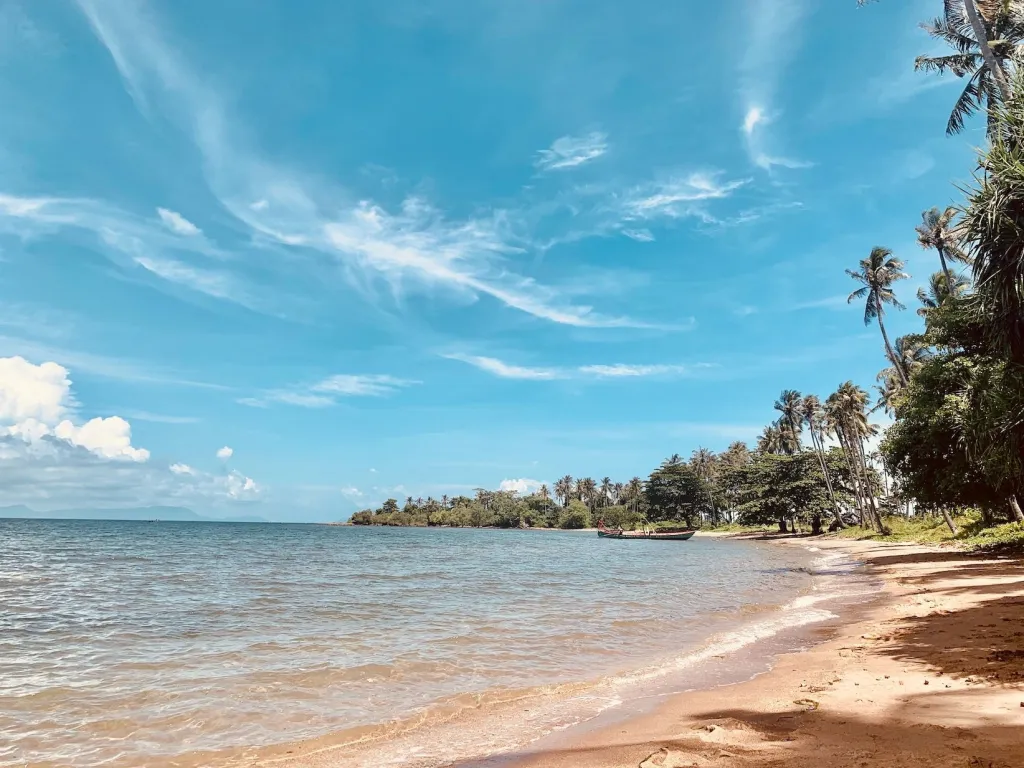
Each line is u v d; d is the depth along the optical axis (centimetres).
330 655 1212
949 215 3859
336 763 659
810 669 959
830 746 566
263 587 2559
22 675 1066
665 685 938
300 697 925
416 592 2358
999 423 1459
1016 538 2798
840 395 7088
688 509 12244
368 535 10969
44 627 1566
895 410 2970
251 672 1077
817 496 7862
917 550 3681
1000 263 1092
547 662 1144
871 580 2336
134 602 2062
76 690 968
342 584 2695
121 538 7906
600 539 10319
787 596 2095
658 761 561
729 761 549
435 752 679
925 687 750
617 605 1933
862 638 1188
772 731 636
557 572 3388
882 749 543
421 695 933
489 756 653
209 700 910
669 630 1468
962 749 523
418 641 1349
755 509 8538
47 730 785
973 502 2638
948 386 2395
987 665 832
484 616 1712
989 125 1184
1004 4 2189
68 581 2798
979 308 1242
